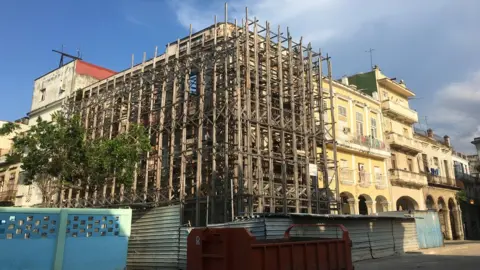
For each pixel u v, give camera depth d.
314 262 10.05
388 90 38.25
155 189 22.42
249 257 8.28
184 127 21.81
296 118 24.61
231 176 20.08
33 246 11.99
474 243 33.56
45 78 35.53
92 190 21.22
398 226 23.47
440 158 45.91
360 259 19.23
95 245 13.16
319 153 25.77
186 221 21.31
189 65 22.67
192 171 21.73
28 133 19.48
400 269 15.14
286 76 25.00
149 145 19.70
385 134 35.69
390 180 34.09
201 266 8.73
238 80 20.34
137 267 16.38
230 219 19.06
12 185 34.22
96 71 34.19
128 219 14.08
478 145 54.47
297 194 22.03
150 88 25.41
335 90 30.73
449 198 44.25
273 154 21.95
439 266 15.86
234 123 20.22
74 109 30.59
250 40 22.95
